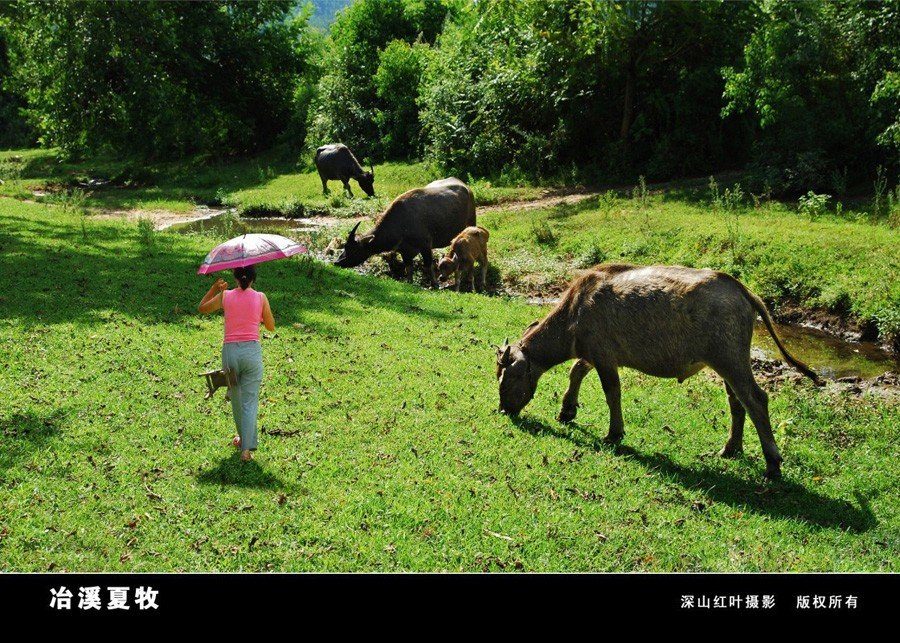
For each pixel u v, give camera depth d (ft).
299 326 34.19
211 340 30.86
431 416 24.99
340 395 26.25
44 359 27.14
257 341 20.45
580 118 85.30
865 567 17.75
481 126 90.27
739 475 22.76
